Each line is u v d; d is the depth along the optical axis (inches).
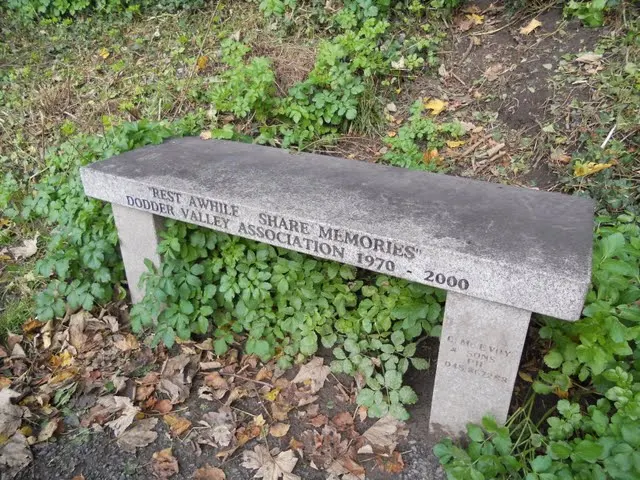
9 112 201.3
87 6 233.1
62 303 135.9
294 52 183.6
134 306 128.4
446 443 97.7
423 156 152.7
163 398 118.1
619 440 83.4
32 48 226.7
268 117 170.7
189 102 185.8
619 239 99.0
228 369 124.0
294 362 123.3
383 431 107.0
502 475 91.2
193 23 212.5
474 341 94.3
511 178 143.3
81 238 138.1
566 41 162.1
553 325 103.3
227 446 106.8
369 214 103.6
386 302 116.3
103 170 125.5
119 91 197.8
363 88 161.0
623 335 90.2
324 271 123.6
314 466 101.8
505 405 97.3
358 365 115.0
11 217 169.2
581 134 143.1
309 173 124.6
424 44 171.3
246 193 112.8
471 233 96.0
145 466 103.3
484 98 160.9
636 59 149.6
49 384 121.6
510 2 176.1
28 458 104.9
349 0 181.5
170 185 117.0
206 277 128.6
